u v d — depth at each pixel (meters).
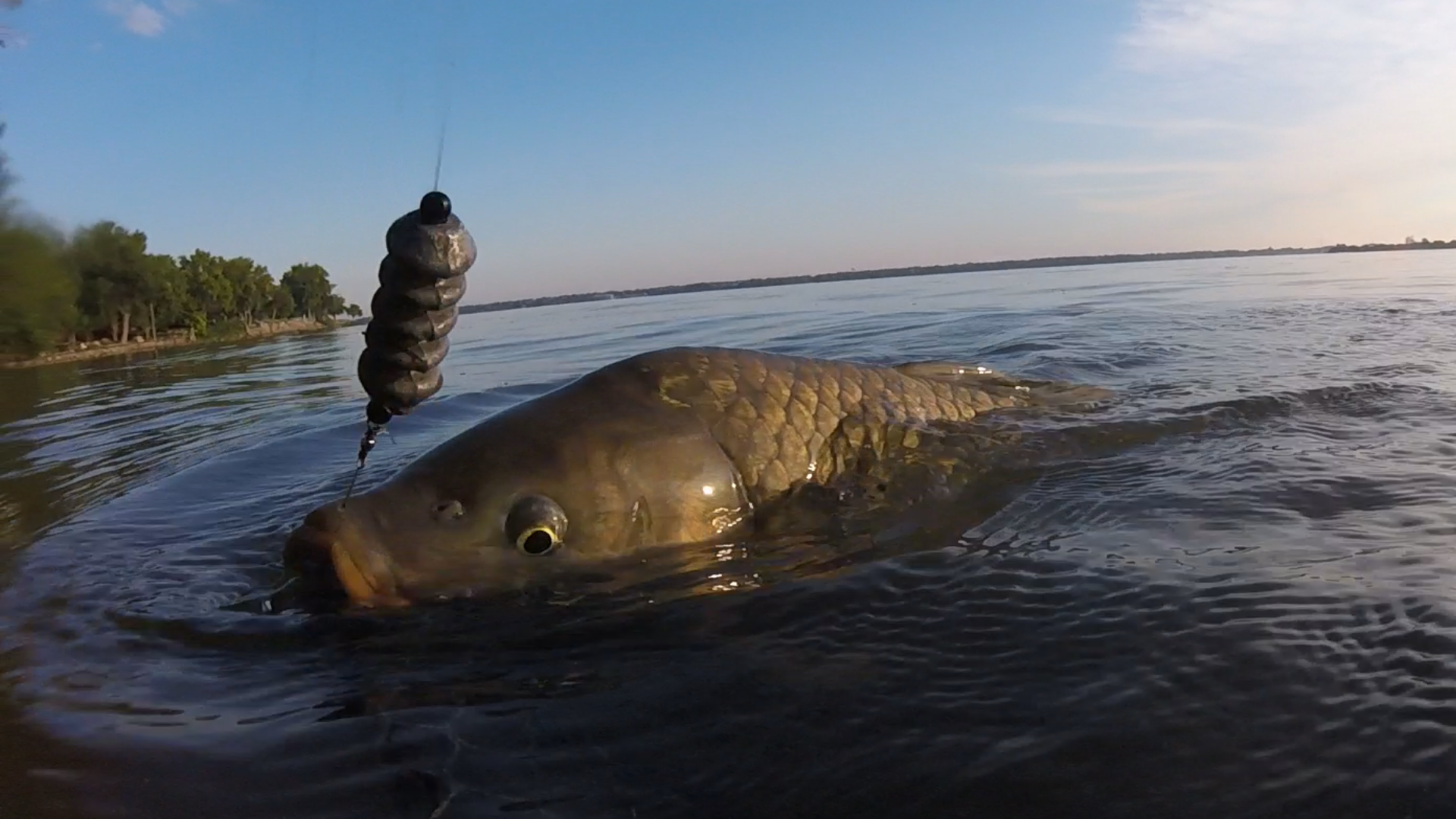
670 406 0.46
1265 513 0.43
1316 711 0.25
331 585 0.39
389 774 0.25
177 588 0.43
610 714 0.28
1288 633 0.30
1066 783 0.23
